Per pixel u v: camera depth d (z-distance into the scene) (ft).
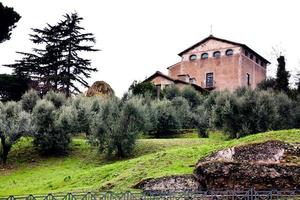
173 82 199.00
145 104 125.39
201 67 217.97
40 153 112.27
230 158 59.41
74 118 118.01
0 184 88.07
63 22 193.06
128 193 52.80
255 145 59.98
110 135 103.96
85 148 115.34
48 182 81.30
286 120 121.39
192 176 61.41
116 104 107.76
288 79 193.36
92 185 71.31
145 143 112.06
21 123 107.04
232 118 106.73
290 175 52.95
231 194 51.96
